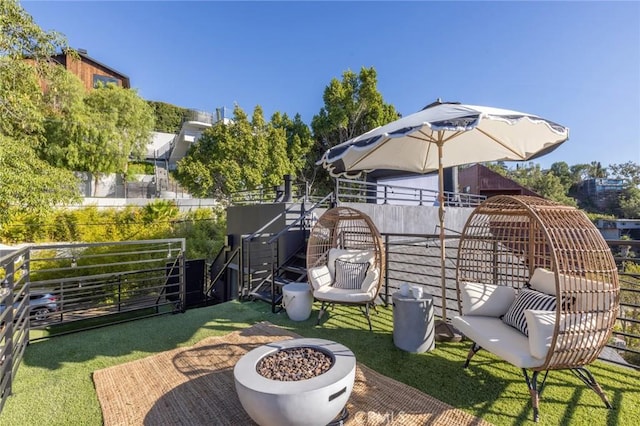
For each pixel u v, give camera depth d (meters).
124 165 16.16
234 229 7.98
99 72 20.81
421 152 4.03
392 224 7.60
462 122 2.29
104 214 11.39
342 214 4.96
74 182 7.14
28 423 1.98
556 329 1.91
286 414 1.62
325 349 2.13
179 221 12.29
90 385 2.43
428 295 3.18
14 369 2.49
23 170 5.82
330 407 1.70
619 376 2.47
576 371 2.24
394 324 3.09
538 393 2.12
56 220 9.99
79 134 13.69
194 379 2.49
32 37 5.85
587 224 2.20
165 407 2.13
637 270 4.66
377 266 4.05
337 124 15.98
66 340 3.29
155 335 3.42
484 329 2.48
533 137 3.31
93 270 6.96
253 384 1.70
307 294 3.91
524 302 2.53
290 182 6.78
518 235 3.16
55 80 6.67
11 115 5.81
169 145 23.02
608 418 1.97
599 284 2.04
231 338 3.33
